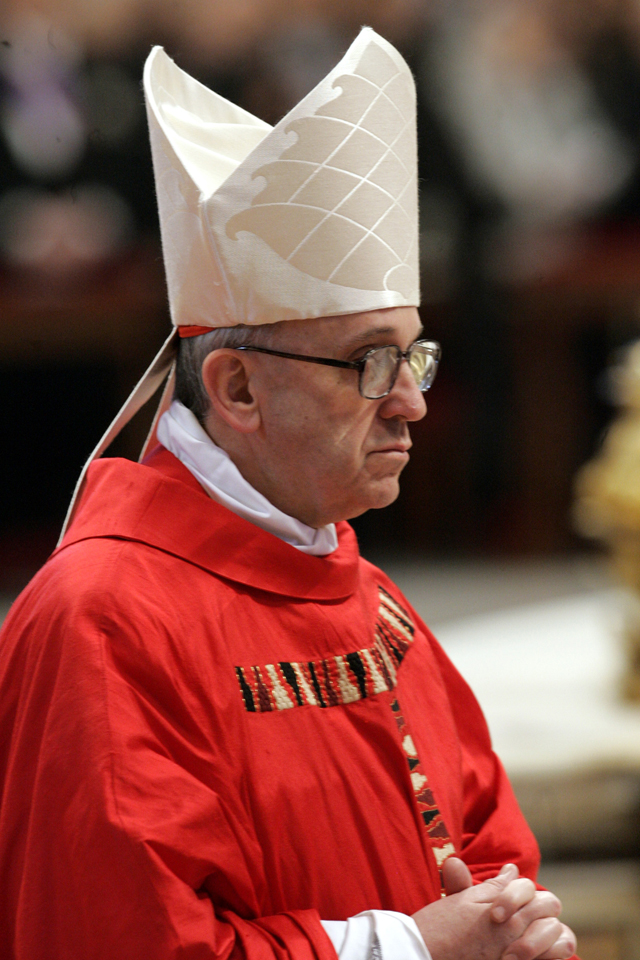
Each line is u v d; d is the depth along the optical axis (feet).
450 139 69.67
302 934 15.07
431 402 73.72
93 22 61.57
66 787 14.71
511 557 73.61
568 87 72.90
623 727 34.73
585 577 65.46
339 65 16.57
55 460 67.36
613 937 34.94
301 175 16.34
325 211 16.37
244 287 16.57
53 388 66.44
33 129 61.67
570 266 71.77
